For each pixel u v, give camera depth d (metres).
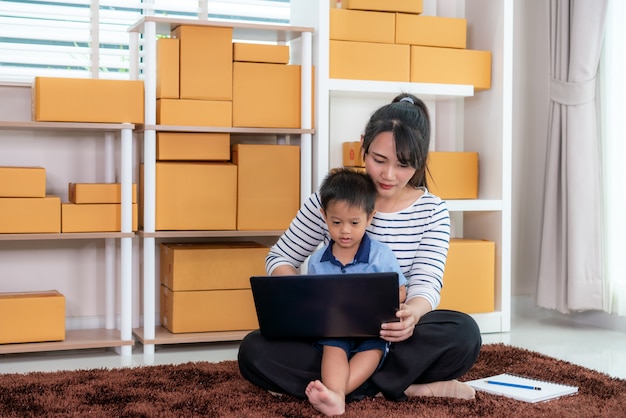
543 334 3.29
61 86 2.80
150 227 2.92
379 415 1.95
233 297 3.04
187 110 2.94
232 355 2.89
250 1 3.44
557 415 1.98
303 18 3.26
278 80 3.05
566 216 3.46
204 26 2.96
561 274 3.48
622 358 2.86
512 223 3.75
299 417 1.95
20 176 2.77
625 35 3.31
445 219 2.23
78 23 3.22
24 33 3.14
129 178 2.88
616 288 3.37
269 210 3.07
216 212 3.00
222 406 2.05
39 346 2.78
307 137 3.07
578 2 3.38
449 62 3.28
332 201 2.08
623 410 2.05
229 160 3.14
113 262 3.11
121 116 2.86
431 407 2.04
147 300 2.93
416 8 3.23
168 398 2.14
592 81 3.39
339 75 3.13
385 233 2.21
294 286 2.01
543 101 3.75
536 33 3.74
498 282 3.34
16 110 3.06
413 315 2.03
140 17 3.31
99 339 2.91
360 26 3.16
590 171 3.39
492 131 3.36
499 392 2.18
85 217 2.86
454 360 2.13
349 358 2.11
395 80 3.20
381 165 2.10
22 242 3.07
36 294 2.93
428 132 2.16
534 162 3.76
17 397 2.15
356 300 1.98
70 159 3.12
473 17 3.46
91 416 1.97
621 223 3.36
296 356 2.12
